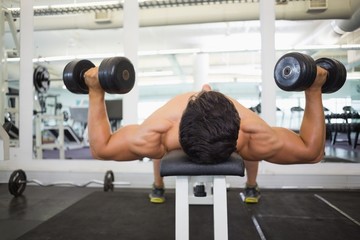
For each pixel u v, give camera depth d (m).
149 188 2.82
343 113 2.97
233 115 0.88
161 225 1.79
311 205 2.17
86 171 3.01
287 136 1.15
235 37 4.96
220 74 6.88
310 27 4.10
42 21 3.69
